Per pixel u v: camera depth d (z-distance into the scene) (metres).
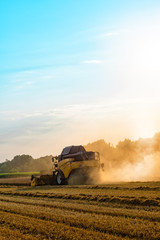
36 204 13.83
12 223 9.79
